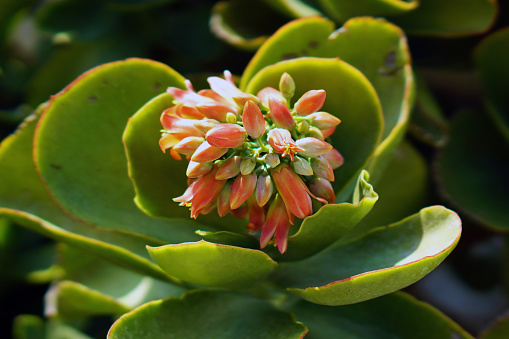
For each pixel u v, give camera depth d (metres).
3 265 0.50
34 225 0.42
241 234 0.41
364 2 0.46
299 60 0.41
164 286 0.45
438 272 0.51
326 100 0.42
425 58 0.50
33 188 0.44
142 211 0.43
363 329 0.42
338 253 0.42
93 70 0.42
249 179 0.38
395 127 0.42
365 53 0.43
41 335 0.48
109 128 0.43
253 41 0.48
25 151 0.44
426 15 0.47
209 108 0.39
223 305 0.41
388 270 0.37
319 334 0.42
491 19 0.47
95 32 0.52
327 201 0.39
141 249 0.43
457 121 0.49
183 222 0.43
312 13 0.48
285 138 0.38
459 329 0.41
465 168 0.48
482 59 0.48
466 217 0.47
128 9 0.51
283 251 0.39
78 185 0.43
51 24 0.53
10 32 0.55
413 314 0.42
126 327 0.39
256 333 0.40
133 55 0.53
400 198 0.46
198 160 0.38
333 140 0.42
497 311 0.50
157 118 0.41
